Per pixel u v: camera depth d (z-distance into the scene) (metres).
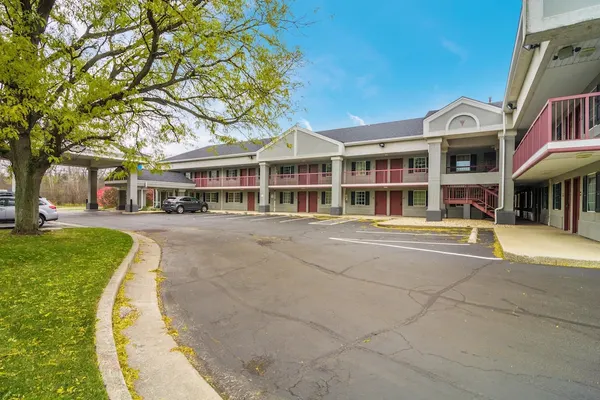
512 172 14.98
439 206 17.44
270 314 3.90
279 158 25.78
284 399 2.27
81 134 8.02
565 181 11.84
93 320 3.31
